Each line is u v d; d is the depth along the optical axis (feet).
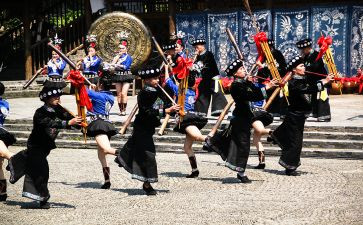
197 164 54.39
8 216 39.17
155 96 43.14
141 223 37.11
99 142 44.65
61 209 40.70
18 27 111.14
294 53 92.12
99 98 45.14
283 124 49.26
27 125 67.82
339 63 91.61
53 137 40.42
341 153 55.77
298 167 52.24
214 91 60.29
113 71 70.69
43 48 103.86
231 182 47.44
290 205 40.50
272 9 92.22
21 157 40.73
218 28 94.53
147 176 43.21
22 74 107.45
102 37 96.02
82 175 51.13
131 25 95.40
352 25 90.94
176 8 99.81
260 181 47.52
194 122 48.24
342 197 42.34
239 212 39.09
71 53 102.63
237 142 46.62
